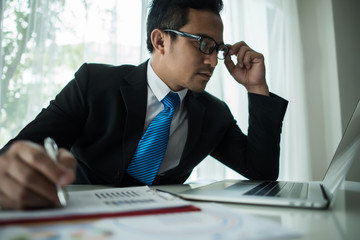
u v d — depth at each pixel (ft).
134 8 5.79
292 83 7.77
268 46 7.50
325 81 7.92
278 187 2.02
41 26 4.90
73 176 1.07
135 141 2.71
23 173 1.06
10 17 4.73
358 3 8.41
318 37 8.15
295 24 8.01
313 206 1.39
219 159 3.61
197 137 3.04
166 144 2.84
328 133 7.77
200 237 0.79
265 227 0.89
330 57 7.84
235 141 3.43
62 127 2.73
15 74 4.71
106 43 5.45
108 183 2.80
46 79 4.92
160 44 3.13
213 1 2.99
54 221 0.94
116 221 0.96
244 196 1.55
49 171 1.04
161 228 0.88
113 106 2.87
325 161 7.78
